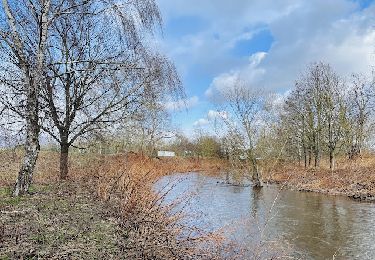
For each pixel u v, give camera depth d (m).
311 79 44.66
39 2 10.49
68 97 14.30
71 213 9.31
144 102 13.90
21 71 10.38
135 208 10.10
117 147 18.02
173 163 31.67
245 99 36.56
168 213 12.22
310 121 44.53
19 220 8.09
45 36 10.27
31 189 12.14
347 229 16.53
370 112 42.31
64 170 14.62
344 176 33.19
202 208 18.81
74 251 6.72
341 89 42.72
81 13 10.54
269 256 10.86
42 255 6.30
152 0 11.40
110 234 8.08
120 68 11.33
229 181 36.09
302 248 13.50
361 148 43.09
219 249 9.30
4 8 10.05
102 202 11.01
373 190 27.09
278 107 44.25
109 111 14.26
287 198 25.77
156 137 30.69
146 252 7.36
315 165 44.00
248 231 14.08
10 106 10.13
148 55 12.76
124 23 11.08
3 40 10.06
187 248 8.53
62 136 14.57
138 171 14.15
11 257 6.05
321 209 21.44
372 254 12.98
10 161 12.76
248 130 35.62
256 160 35.03
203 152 53.00
